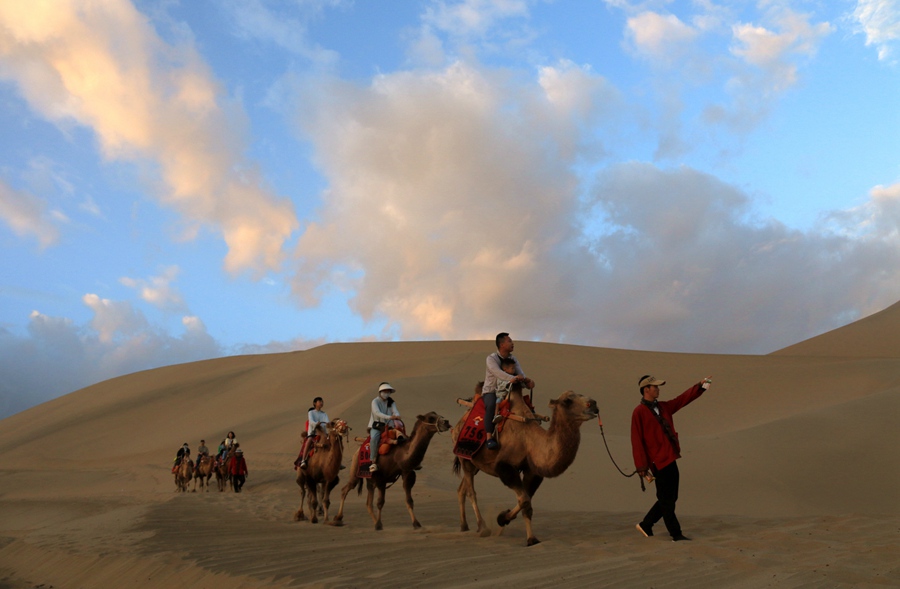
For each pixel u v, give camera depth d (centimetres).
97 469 4297
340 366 6431
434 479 2377
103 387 7894
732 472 2239
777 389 4562
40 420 6688
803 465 2269
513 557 787
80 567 906
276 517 1481
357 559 801
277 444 3812
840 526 898
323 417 1438
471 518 1323
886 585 570
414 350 7031
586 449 2767
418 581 669
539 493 2053
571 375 5303
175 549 903
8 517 2148
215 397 6288
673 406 919
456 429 1098
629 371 5553
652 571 655
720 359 6094
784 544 775
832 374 4622
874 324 8931
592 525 1105
